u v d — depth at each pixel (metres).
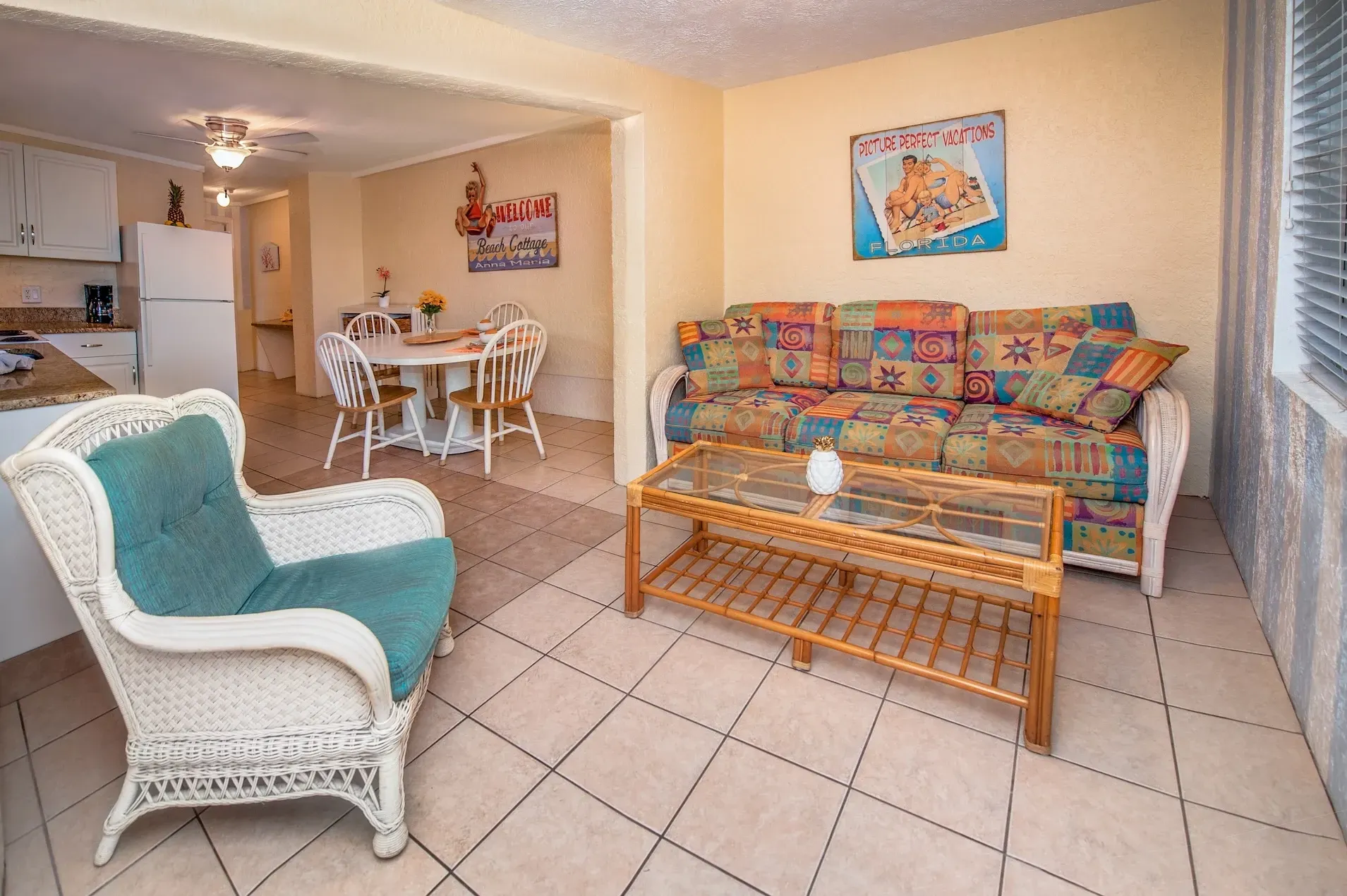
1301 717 1.59
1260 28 2.18
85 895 1.23
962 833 1.33
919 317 3.22
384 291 6.47
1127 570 2.26
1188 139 2.79
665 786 1.47
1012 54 3.05
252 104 3.99
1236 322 2.49
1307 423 1.63
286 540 1.77
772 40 3.02
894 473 2.21
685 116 3.57
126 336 4.50
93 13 1.75
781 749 1.58
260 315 8.23
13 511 1.98
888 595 2.30
